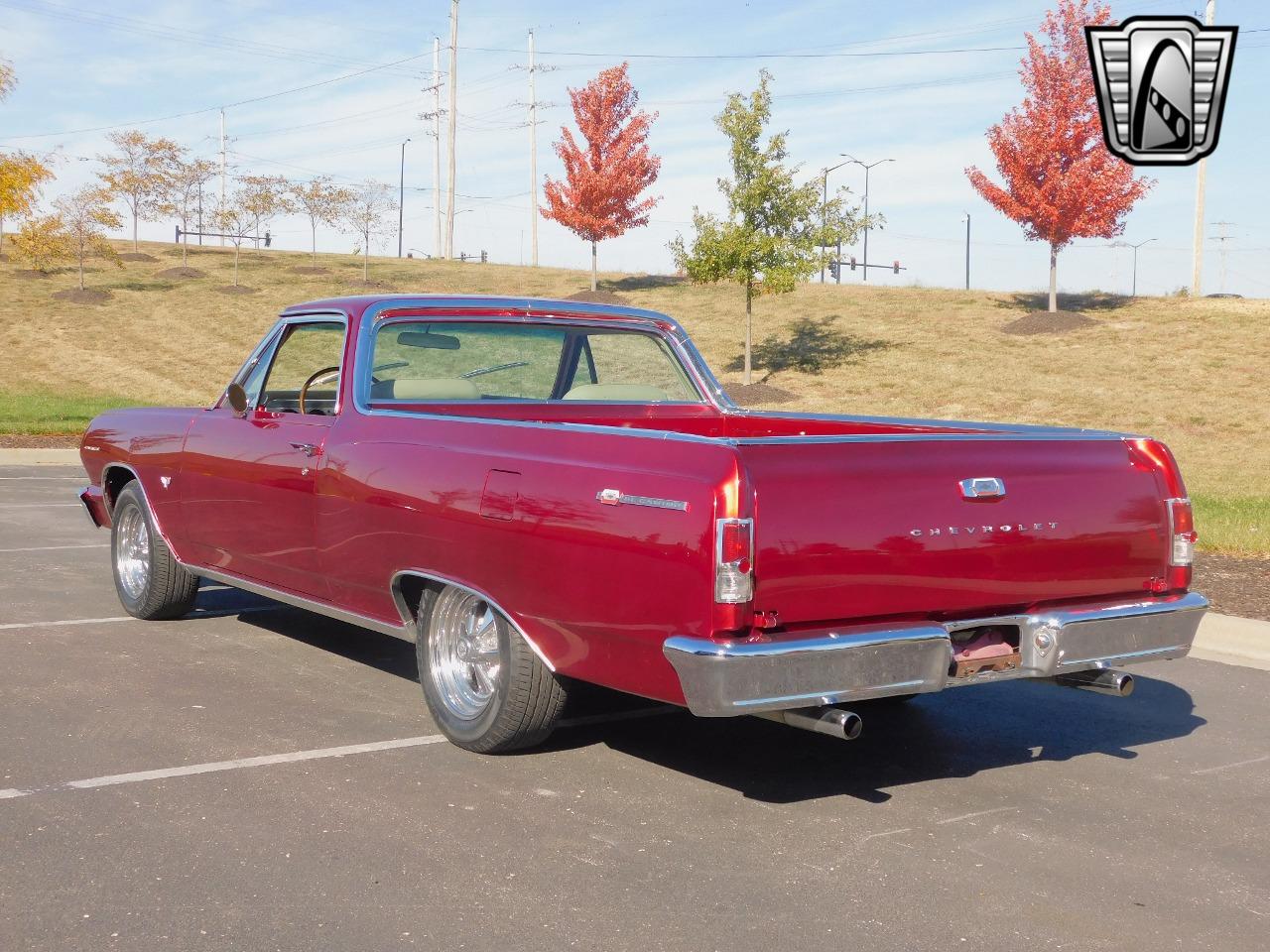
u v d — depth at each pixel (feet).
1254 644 24.88
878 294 152.25
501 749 16.46
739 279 101.71
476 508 15.72
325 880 12.37
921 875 12.87
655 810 14.67
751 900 12.09
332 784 15.29
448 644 17.12
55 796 14.60
